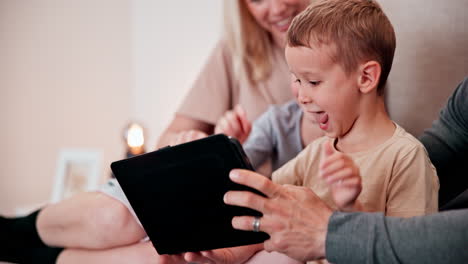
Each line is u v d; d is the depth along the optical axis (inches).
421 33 44.5
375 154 35.3
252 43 63.6
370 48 33.9
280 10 55.4
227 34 66.1
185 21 99.5
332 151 28.5
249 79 64.9
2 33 113.1
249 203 30.5
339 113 34.7
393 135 35.5
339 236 29.5
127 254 43.6
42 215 51.9
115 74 112.4
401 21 46.4
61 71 113.9
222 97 68.8
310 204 31.2
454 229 28.1
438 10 43.3
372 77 33.9
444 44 42.8
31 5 113.5
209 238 34.5
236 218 31.8
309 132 52.4
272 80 63.1
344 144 37.0
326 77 34.0
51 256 50.0
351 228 29.4
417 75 44.7
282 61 62.7
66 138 113.8
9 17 113.2
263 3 56.7
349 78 34.0
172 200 33.7
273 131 53.8
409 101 45.4
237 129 49.3
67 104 114.0
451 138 38.5
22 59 113.4
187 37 99.3
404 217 32.8
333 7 34.6
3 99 113.3
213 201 32.7
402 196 33.9
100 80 113.2
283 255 38.0
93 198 46.6
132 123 99.5
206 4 95.3
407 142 34.6
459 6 41.9
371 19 34.5
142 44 108.4
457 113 37.8
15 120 113.7
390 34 35.6
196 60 97.7
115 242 44.9
